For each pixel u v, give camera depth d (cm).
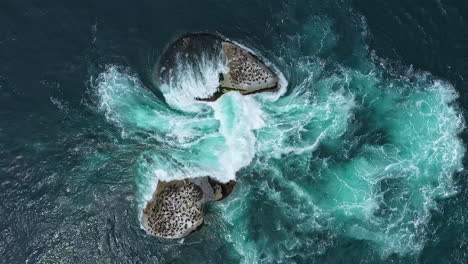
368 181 4519
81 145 4512
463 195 4469
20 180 4312
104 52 4897
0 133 4491
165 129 4681
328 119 4762
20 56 4822
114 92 4775
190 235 4250
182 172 4475
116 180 4388
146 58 4912
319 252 4222
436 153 4647
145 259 4112
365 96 4862
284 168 4544
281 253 4206
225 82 4856
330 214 4369
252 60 4866
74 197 4281
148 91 4822
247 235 4269
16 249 4053
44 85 4719
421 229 4338
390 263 4209
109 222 4212
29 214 4178
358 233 4303
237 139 4659
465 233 4322
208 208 4366
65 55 4862
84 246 4109
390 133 4722
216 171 4506
